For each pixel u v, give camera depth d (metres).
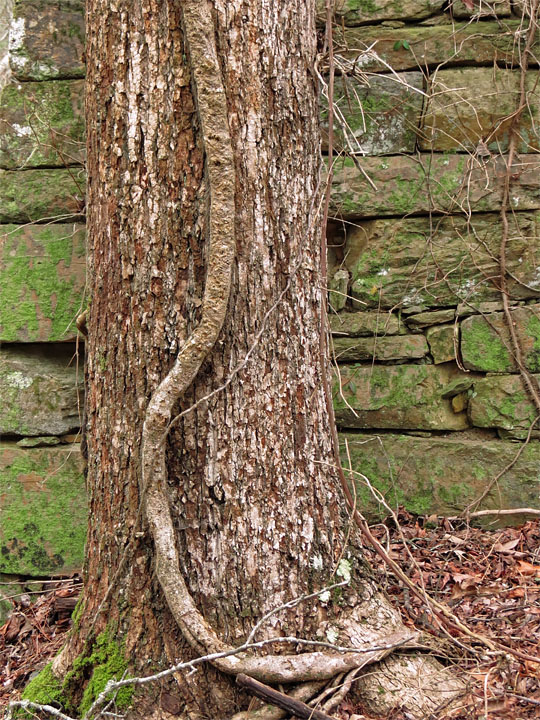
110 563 2.52
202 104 2.30
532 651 2.69
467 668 2.59
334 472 2.67
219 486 2.42
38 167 3.89
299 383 2.53
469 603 3.04
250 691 2.31
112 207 2.45
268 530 2.46
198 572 2.42
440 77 3.87
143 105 2.38
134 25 2.38
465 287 3.87
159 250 2.40
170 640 2.43
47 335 3.87
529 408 3.79
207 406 2.41
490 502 3.76
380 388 3.89
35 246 3.88
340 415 3.92
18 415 3.87
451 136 3.86
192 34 2.29
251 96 2.40
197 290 2.38
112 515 2.51
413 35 3.87
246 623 2.42
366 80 3.49
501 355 3.83
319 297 2.63
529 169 3.83
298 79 2.51
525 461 3.76
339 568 2.58
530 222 3.84
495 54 3.84
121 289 2.46
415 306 3.89
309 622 2.48
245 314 2.42
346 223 3.96
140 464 2.45
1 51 6.02
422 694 2.44
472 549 3.49
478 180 3.84
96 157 2.50
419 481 3.82
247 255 2.42
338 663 2.40
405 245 3.89
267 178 2.44
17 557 3.85
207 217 2.36
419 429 3.88
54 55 3.88
